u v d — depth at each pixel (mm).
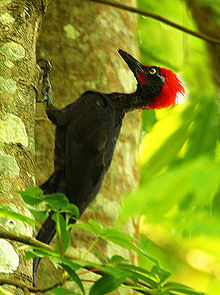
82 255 8461
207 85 12562
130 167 9766
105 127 8805
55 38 9805
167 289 4742
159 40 13211
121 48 10336
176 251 13391
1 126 5918
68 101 9531
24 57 6609
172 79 10062
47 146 9258
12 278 5078
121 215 8125
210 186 8289
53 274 8156
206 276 14242
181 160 10516
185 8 12023
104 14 10281
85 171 8430
